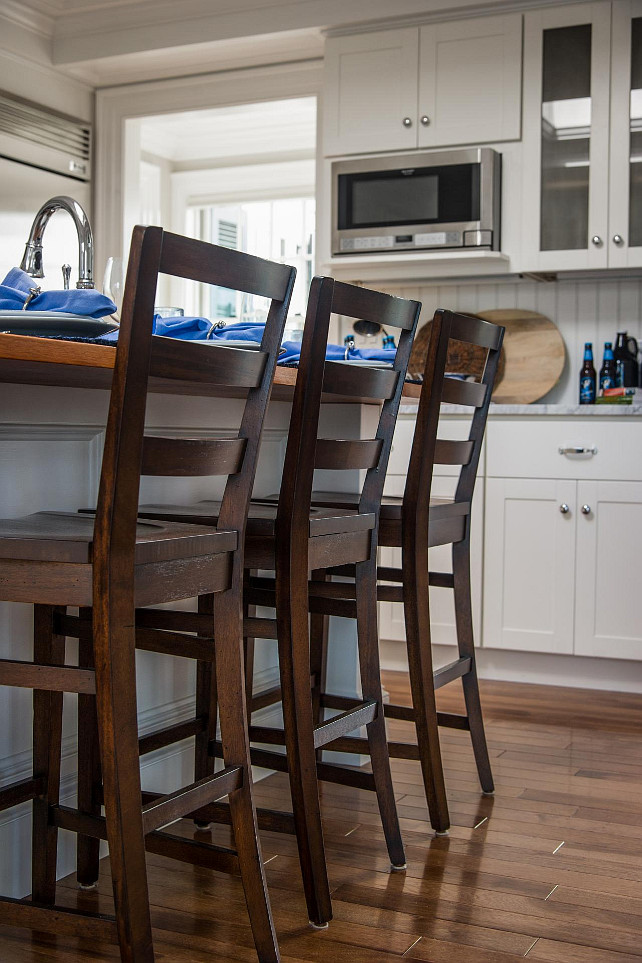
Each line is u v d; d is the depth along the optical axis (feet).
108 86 15.61
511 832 7.50
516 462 12.09
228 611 5.27
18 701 6.20
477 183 12.83
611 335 13.71
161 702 7.53
